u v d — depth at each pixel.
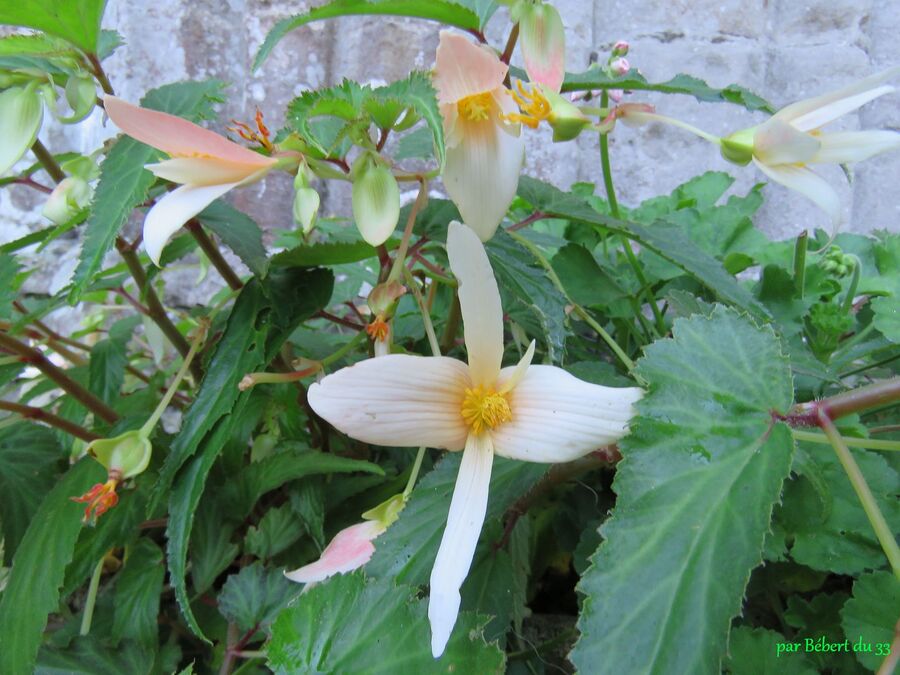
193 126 0.11
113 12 0.34
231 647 0.16
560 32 0.14
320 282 0.17
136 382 0.28
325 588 0.12
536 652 0.17
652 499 0.10
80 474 0.17
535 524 0.22
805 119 0.13
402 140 0.21
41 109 0.14
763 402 0.11
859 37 0.38
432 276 0.17
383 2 0.14
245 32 0.34
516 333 0.18
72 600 0.22
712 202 0.29
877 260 0.24
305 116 0.11
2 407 0.17
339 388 0.11
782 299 0.21
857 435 0.16
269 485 0.17
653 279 0.24
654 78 0.38
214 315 0.19
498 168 0.13
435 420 0.11
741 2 0.38
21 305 0.23
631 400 0.11
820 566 0.15
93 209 0.13
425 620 0.11
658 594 0.10
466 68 0.12
